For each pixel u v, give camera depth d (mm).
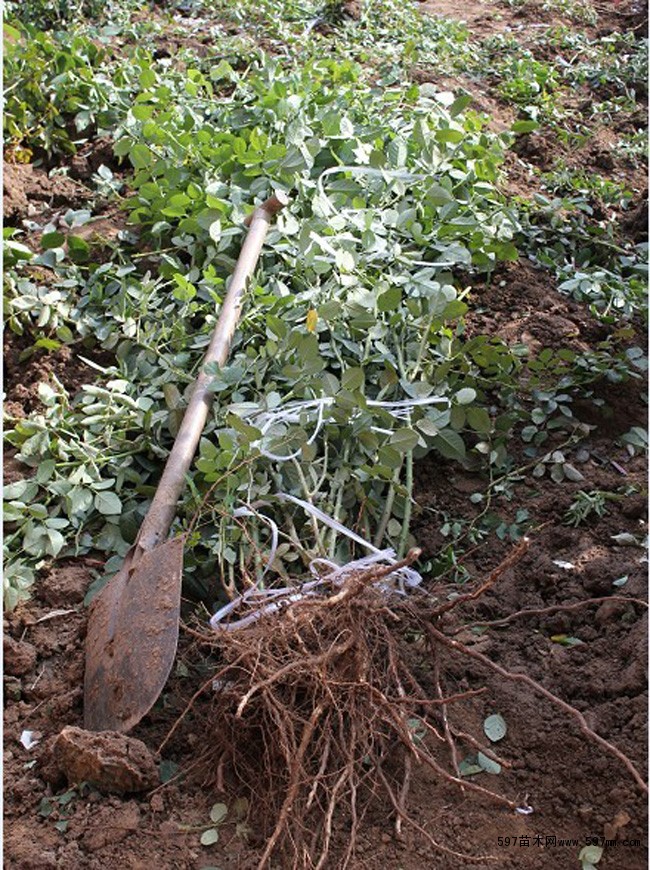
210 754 2451
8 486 3154
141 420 3314
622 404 3574
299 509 3008
